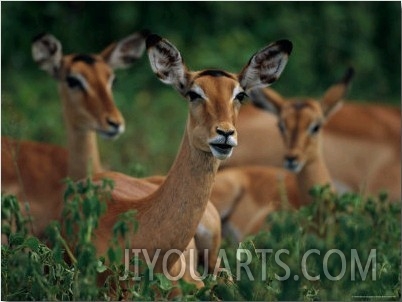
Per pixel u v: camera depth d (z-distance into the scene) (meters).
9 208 9.92
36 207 13.03
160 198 9.48
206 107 9.30
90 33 21.34
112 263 8.94
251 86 9.88
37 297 8.72
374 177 16.75
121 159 17.39
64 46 21.17
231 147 9.22
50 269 9.10
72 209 9.20
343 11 22.11
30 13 20.97
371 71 22.06
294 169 13.92
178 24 21.16
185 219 9.44
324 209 11.67
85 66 13.75
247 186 14.21
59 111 18.62
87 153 13.53
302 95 21.20
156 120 18.70
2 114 15.85
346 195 11.51
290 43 9.87
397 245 11.11
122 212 9.71
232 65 20.02
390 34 22.52
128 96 19.62
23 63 20.55
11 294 8.93
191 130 9.38
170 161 17.31
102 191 9.63
